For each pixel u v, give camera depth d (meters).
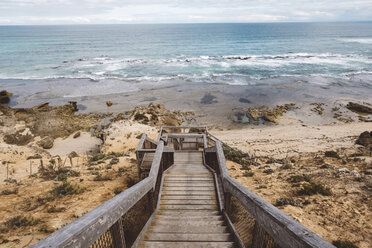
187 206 5.09
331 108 30.42
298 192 7.85
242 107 31.69
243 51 82.00
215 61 62.00
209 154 8.79
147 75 47.50
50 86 39.75
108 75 47.25
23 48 91.50
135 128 21.91
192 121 27.94
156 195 5.61
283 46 94.69
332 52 74.81
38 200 6.61
